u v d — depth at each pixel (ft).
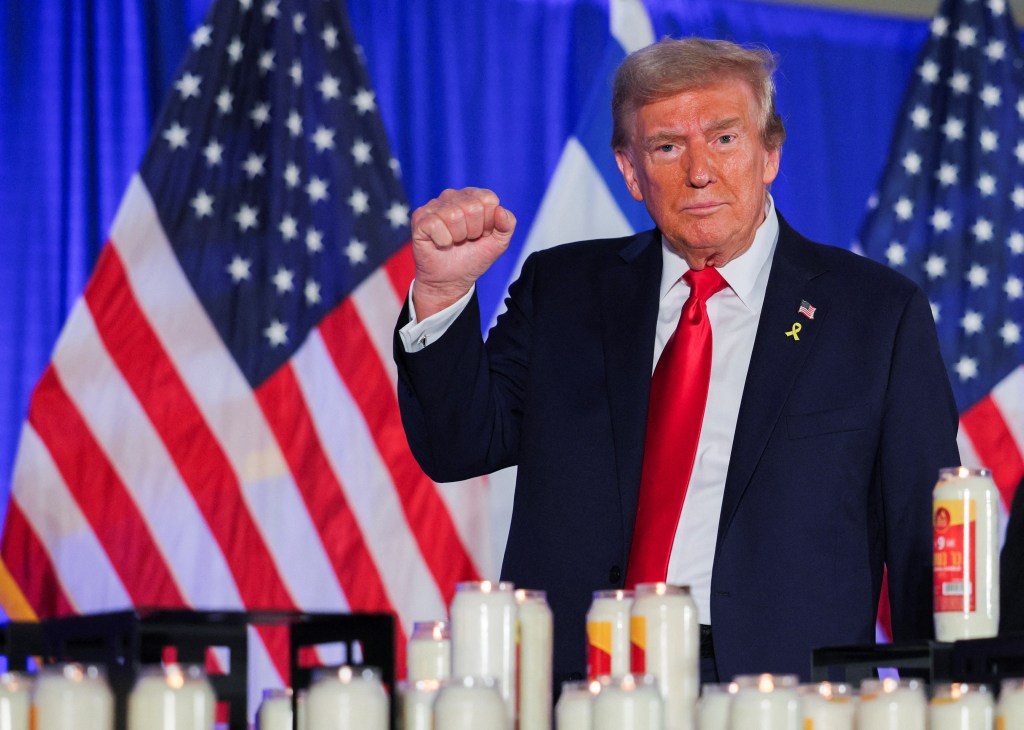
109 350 39.04
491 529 40.88
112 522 38.50
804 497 17.31
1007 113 46.26
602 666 13.07
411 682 12.59
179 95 40.42
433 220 17.04
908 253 45.16
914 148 45.73
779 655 16.74
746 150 18.08
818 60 46.32
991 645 12.84
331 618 12.84
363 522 39.99
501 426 19.01
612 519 17.85
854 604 17.07
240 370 39.78
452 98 43.11
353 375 40.47
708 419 18.03
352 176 41.37
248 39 41.22
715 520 17.52
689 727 12.75
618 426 18.21
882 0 46.88
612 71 43.70
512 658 12.64
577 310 19.40
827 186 45.60
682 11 45.32
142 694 11.61
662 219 18.30
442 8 43.52
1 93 39.81
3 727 11.79
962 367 44.65
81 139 40.11
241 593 39.04
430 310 17.97
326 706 11.87
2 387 38.96
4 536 38.01
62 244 39.81
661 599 12.91
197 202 40.11
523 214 43.04
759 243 18.85
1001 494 43.93
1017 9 48.47
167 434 39.06
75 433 38.60
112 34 40.75
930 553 17.15
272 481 39.60
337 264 40.93
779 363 17.94
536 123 43.65
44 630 13.15
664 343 18.94
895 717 12.06
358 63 41.96
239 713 12.59
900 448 17.66
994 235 45.44
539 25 44.11
